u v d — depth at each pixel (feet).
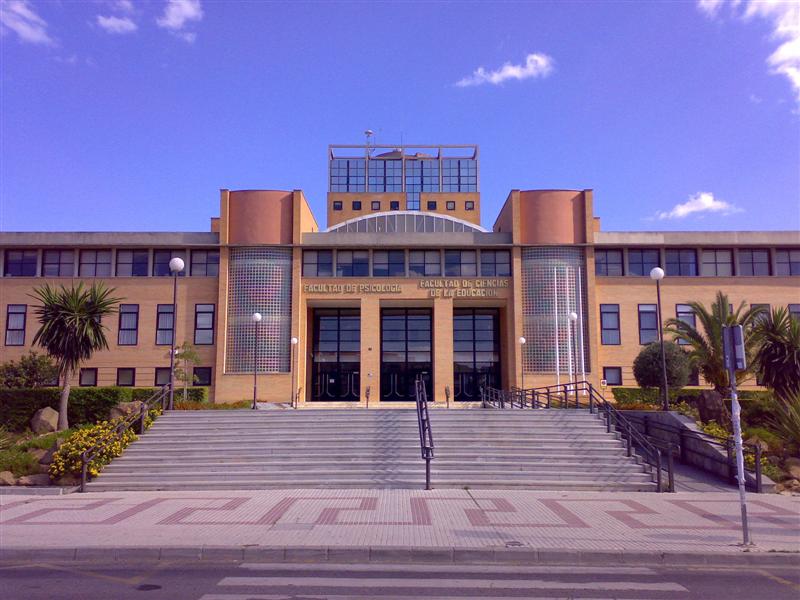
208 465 56.65
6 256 124.67
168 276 124.47
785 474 55.72
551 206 124.26
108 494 51.39
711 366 77.77
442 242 124.98
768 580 29.37
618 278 125.39
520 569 31.04
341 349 135.54
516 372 119.96
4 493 52.11
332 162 258.98
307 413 68.39
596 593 26.99
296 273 122.42
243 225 122.62
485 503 46.16
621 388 116.16
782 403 67.05
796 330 69.41
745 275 126.31
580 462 57.77
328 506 44.83
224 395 117.29
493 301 126.31
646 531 37.68
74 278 123.03
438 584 28.12
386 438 62.39
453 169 262.26
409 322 136.36
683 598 26.40
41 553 33.04
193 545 33.53
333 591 26.89
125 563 32.01
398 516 41.32
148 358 121.19
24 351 120.47
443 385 122.11
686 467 61.52
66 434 66.13
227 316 120.26
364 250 126.41
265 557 32.81
